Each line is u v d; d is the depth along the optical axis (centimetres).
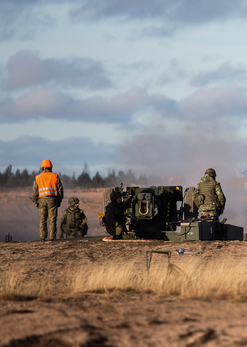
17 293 2234
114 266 3077
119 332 1402
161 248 4172
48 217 5038
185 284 2477
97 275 2709
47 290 2512
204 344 1288
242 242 4656
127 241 4725
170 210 5212
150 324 1485
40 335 1370
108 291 2486
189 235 4781
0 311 1728
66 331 1406
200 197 5134
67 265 3388
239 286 2394
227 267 2970
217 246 4288
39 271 3141
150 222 5034
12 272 3077
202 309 1722
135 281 2773
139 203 4759
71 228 5741
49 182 4984
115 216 5044
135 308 1791
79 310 1762
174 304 1886
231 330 1383
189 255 3816
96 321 1539
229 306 1780
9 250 4159
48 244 4578
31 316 1616
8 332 1396
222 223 5122
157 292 2452
